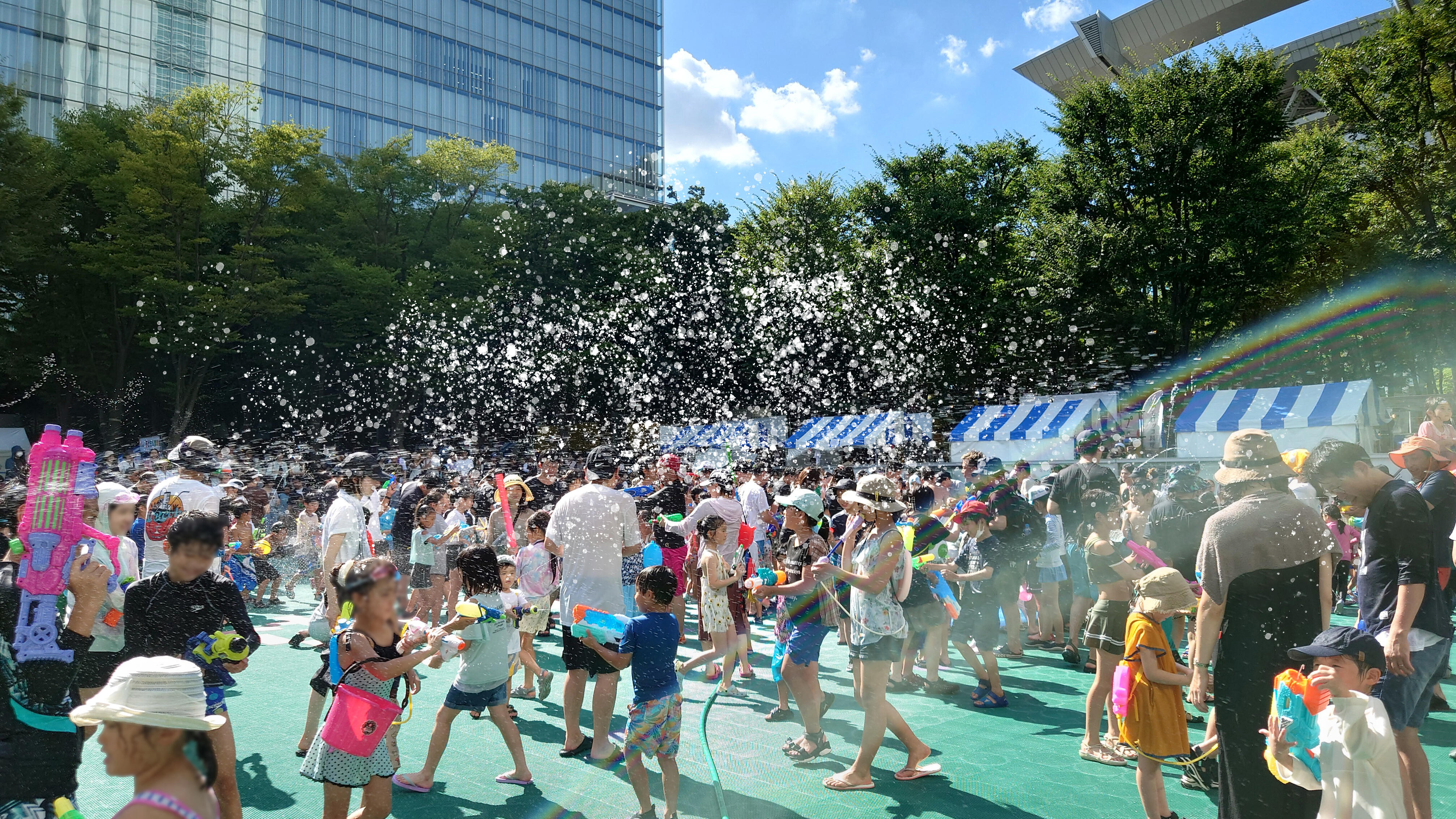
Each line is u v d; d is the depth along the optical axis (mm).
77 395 34375
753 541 10148
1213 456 18641
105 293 31531
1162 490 9102
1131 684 4117
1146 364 27656
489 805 4465
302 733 5672
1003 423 22750
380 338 33344
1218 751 3465
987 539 6496
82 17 47844
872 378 29391
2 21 45375
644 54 77125
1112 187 28844
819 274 30266
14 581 3334
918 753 4828
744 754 5359
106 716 2008
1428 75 26672
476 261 34906
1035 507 7527
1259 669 3293
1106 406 22344
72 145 30750
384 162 36062
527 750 5449
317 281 33594
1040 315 29344
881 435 25328
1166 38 48719
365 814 3584
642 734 4148
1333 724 2891
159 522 5902
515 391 32031
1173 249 27312
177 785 2021
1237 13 46969
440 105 63969
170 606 3572
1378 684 3723
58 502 3416
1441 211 26609
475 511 10844
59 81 46875
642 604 4277
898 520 5562
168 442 30281
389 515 9266
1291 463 4566
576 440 29469
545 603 6883
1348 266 29188
